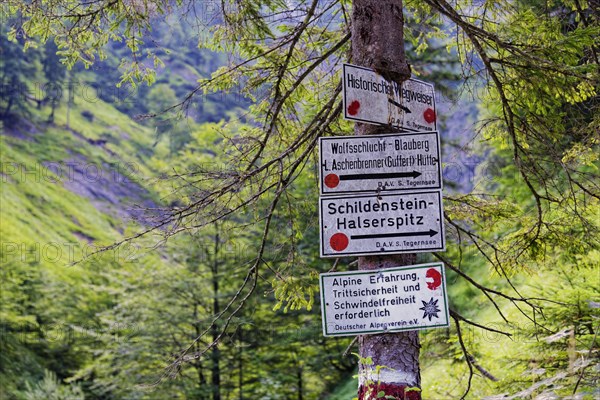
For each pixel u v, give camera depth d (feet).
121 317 87.45
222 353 82.33
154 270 85.81
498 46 19.95
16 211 233.35
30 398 103.55
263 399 85.81
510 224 22.88
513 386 21.95
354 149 15.28
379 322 14.80
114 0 20.85
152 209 19.47
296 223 21.58
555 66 18.53
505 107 20.27
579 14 22.02
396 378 15.12
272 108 22.67
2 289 138.31
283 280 20.18
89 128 322.55
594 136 19.94
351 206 15.11
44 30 21.08
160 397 82.48
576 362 18.06
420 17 23.52
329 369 90.68
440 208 14.96
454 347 31.48
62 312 137.18
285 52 23.16
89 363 129.39
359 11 16.72
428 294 14.74
